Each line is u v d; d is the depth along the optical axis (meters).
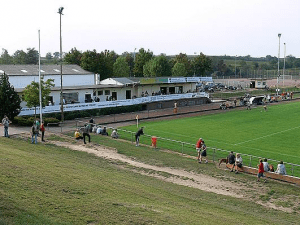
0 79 46.59
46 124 46.66
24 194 14.94
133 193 18.42
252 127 49.34
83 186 17.83
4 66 63.31
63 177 18.95
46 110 52.72
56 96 58.75
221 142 39.38
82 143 35.81
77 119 55.31
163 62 101.75
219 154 33.84
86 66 88.12
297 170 28.86
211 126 50.28
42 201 14.57
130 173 25.45
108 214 14.37
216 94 96.62
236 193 22.67
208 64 121.25
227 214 17.64
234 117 59.44
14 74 58.66
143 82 74.50
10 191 14.97
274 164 30.64
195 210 17.23
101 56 90.25
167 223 14.32
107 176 21.97
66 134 41.00
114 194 17.52
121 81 71.88
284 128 48.38
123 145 35.69
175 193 20.89
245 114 63.16
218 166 29.14
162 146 36.78
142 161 29.89
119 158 30.41
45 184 16.94
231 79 158.75
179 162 29.98
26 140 35.31
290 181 24.80
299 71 190.88
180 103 76.19
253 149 36.03
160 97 71.94
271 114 62.97
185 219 15.23
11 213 12.66
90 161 28.03
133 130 46.53
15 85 58.56
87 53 89.00
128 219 14.13
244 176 26.39
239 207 19.98
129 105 65.25
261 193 22.75
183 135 43.47
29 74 60.69
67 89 59.84
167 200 18.42
